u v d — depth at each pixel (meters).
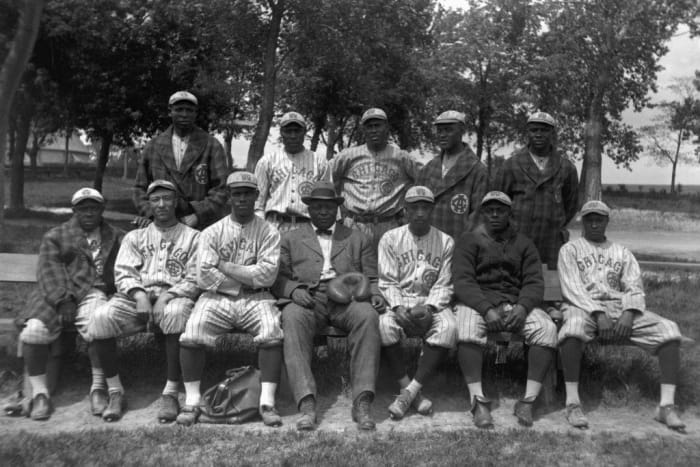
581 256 5.08
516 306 4.76
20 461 3.68
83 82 18.73
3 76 4.81
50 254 4.83
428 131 23.81
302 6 14.76
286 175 5.69
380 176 5.83
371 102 20.02
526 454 3.94
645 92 18.36
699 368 5.47
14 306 6.96
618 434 4.36
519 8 17.17
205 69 18.17
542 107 17.81
